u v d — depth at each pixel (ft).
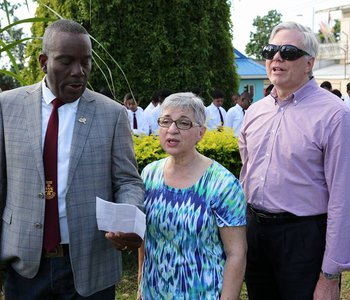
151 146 16.70
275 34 8.79
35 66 33.35
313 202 8.39
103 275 7.99
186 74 34.99
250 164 9.14
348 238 8.07
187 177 7.77
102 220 7.07
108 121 7.88
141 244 7.98
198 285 7.52
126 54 34.35
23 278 7.91
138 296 8.77
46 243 7.56
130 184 7.88
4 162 7.78
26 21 9.06
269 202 8.68
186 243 7.57
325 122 8.21
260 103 9.36
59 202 7.54
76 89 7.42
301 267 8.49
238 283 7.54
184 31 35.12
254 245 9.11
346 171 8.04
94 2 33.19
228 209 7.56
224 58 37.52
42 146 7.54
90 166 7.64
